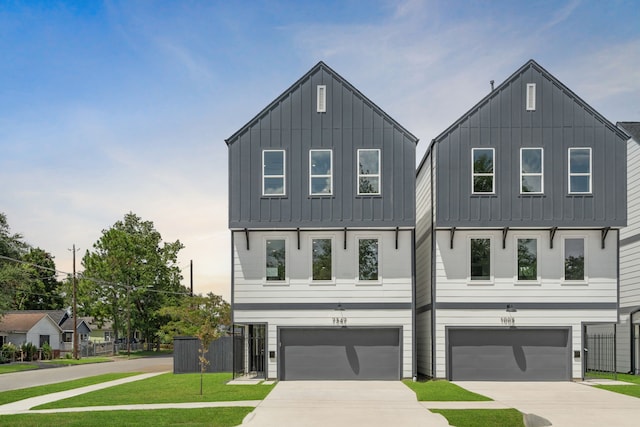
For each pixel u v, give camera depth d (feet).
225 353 102.12
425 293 90.89
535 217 82.17
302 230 83.92
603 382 80.43
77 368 133.59
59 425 48.21
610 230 83.41
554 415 52.65
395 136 83.51
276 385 76.95
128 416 52.37
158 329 236.84
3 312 163.84
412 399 62.95
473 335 82.79
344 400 62.28
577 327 82.12
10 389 82.28
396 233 82.74
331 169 83.30
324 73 84.69
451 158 82.84
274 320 83.25
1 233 173.47
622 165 82.94
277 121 84.23
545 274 82.79
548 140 83.20
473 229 82.84
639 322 93.71
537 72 84.12
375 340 83.15
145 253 237.86
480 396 65.21
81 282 230.48
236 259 84.33
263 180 83.56
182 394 68.39
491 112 83.56
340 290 83.25
